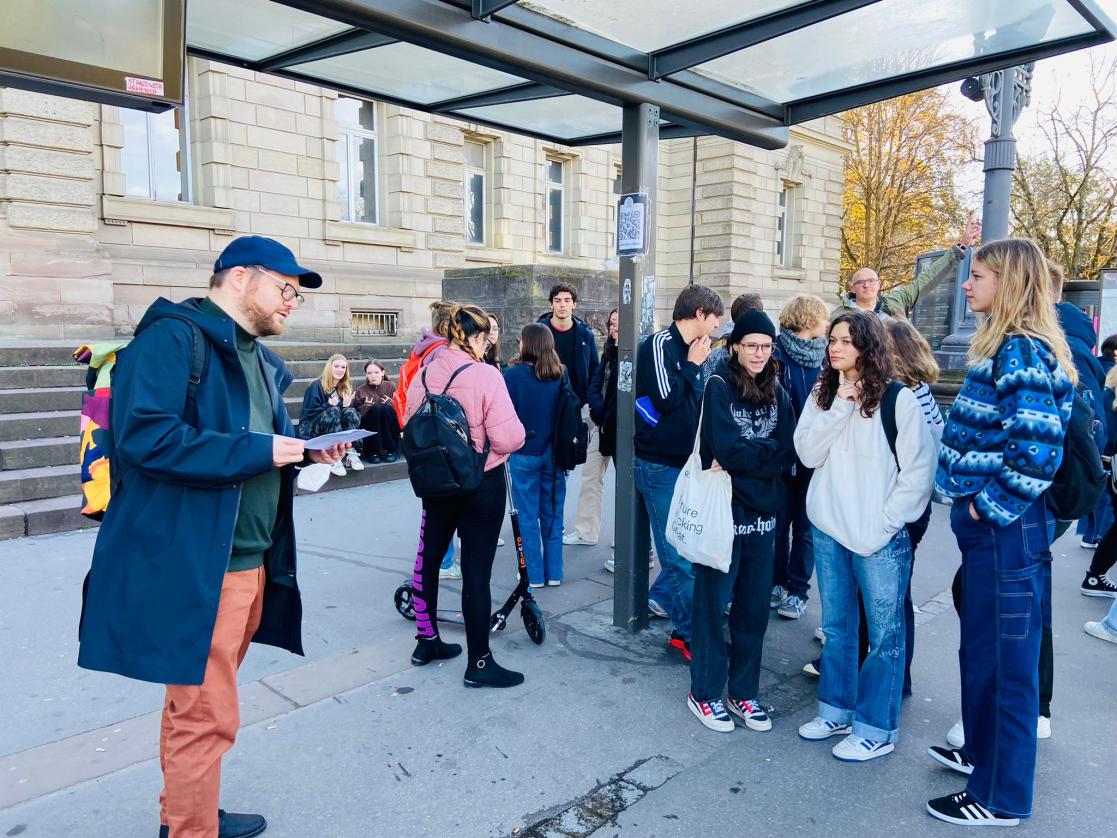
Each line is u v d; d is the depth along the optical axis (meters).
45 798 2.54
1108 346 6.26
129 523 2.02
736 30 3.43
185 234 10.48
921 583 5.02
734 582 3.15
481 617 3.35
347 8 2.71
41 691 3.28
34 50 2.54
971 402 2.51
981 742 2.53
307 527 5.96
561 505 4.83
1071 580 5.15
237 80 10.84
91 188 9.23
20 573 4.69
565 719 3.15
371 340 12.95
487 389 3.27
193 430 1.97
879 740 2.91
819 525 2.92
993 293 2.53
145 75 2.78
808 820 2.53
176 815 2.13
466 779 2.71
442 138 13.59
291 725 3.05
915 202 26.61
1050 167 21.95
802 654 3.90
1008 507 2.38
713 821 2.51
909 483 2.72
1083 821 2.54
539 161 16.05
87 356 2.13
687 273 20.98
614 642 3.93
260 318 2.22
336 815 2.50
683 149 20.72
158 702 3.22
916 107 25.38
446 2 2.95
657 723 3.13
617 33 3.49
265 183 11.31
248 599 2.21
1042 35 3.50
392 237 12.92
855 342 2.78
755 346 2.95
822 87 4.22
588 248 17.56
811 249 22.77
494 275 10.42
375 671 3.55
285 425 2.42
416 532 5.82
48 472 5.99
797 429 2.99
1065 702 3.40
